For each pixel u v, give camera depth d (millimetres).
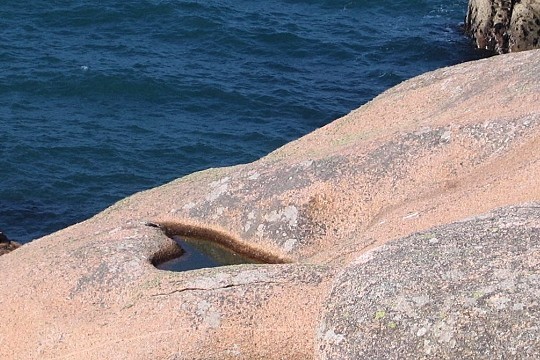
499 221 19875
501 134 26281
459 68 32094
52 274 25016
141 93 52469
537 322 17359
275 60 57625
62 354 22859
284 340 21422
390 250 19984
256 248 27312
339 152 28375
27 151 46031
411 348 18047
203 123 49719
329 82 54906
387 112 31469
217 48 58781
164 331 22094
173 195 29891
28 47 57250
